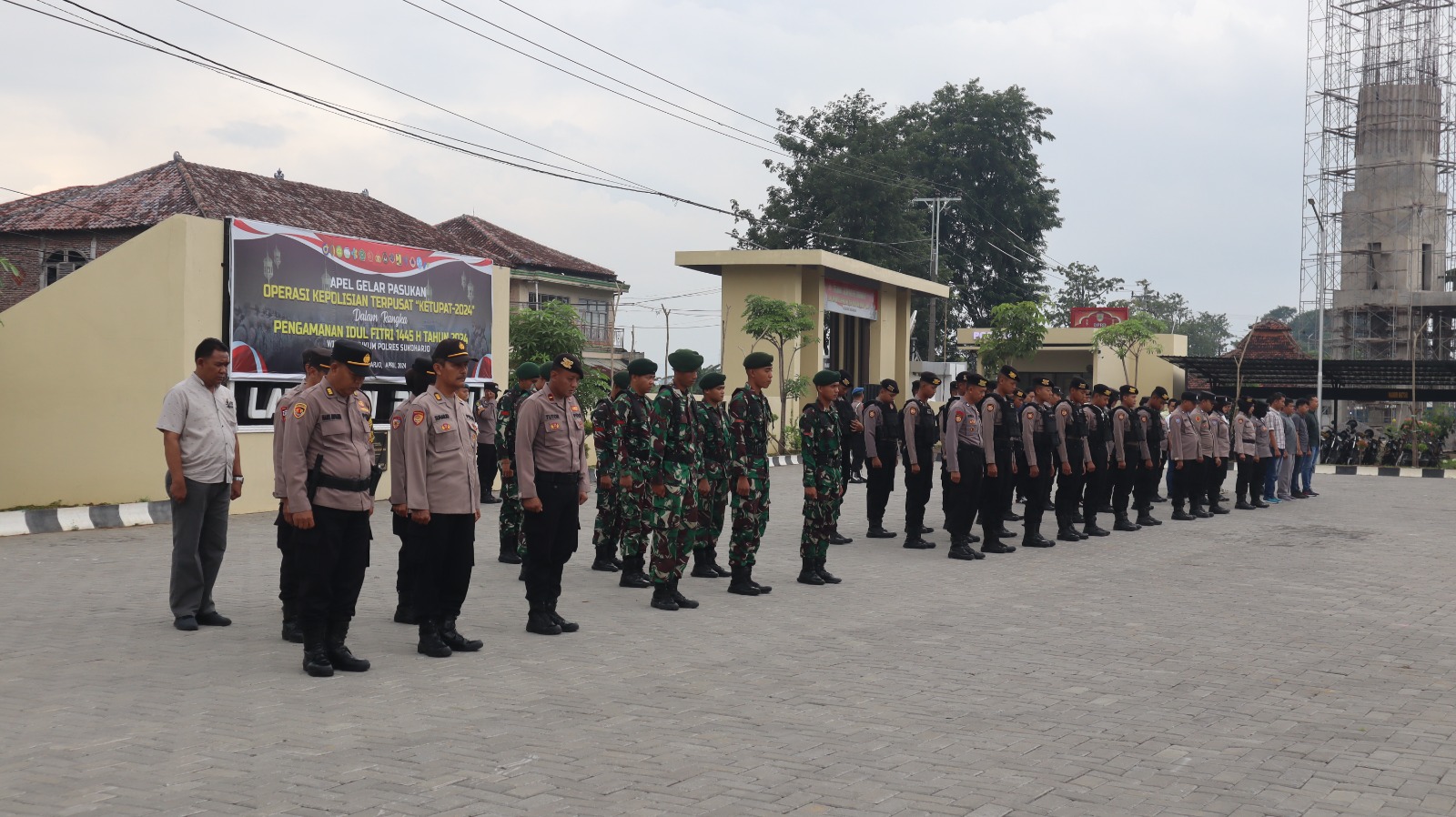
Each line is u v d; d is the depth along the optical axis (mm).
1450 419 41062
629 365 10008
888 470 15625
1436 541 16109
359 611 9562
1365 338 49500
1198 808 4980
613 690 6945
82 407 16312
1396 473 33000
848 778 5277
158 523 15180
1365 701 7027
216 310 16297
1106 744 5945
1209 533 16938
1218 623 9648
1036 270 59812
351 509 7238
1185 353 47406
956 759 5617
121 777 5102
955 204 57281
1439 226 49688
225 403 8836
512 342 25547
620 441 10844
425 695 6719
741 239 53562
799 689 7051
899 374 42438
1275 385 40594
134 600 9688
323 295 17781
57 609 9227
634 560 11055
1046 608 10281
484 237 39938
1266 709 6777
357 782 5090
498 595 10383
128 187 23094
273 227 16969
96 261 16234
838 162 51250
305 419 7148
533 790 5023
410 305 19344
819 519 11359
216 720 6078
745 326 32500
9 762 5289
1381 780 5414
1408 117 49281
